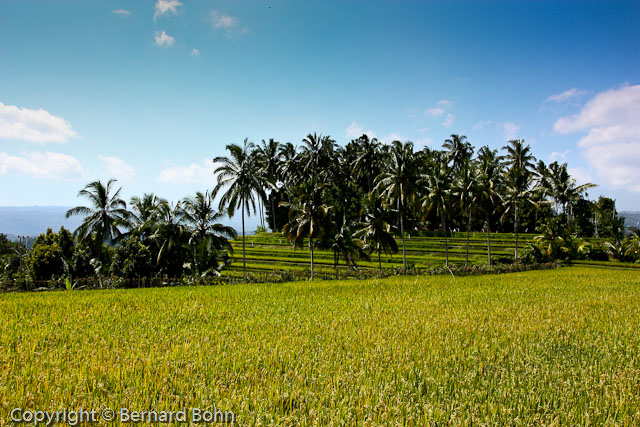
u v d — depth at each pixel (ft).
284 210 284.20
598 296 76.33
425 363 29.81
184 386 24.67
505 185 174.70
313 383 25.73
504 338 39.22
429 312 56.18
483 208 163.43
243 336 39.19
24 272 140.26
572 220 233.96
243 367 29.19
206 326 45.01
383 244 150.41
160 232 132.67
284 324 45.96
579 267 164.76
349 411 21.26
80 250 143.54
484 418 21.20
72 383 24.59
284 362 30.58
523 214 244.42
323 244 152.25
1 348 33.01
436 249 201.77
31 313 53.11
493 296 76.33
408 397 24.16
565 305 63.67
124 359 29.58
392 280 110.32
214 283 114.52
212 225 135.64
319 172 252.83
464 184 164.55
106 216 140.05
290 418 20.48
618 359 32.63
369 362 30.53
